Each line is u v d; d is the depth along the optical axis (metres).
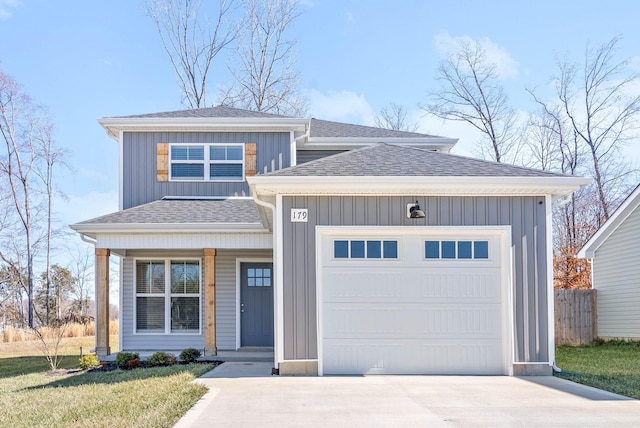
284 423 5.80
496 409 6.46
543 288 9.12
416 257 9.24
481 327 9.18
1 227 28.64
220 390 7.64
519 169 9.42
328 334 9.08
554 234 27.08
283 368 8.91
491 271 9.27
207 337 11.91
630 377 8.91
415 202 9.17
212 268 12.06
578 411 6.36
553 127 27.80
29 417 6.57
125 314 13.70
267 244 12.11
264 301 13.97
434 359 9.11
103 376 9.80
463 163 9.72
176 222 11.98
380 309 9.14
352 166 9.48
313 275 9.05
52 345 16.58
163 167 14.25
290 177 8.84
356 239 9.22
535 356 9.01
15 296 28.69
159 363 11.09
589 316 16.48
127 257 13.75
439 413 6.26
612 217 15.83
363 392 7.49
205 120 14.12
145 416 6.12
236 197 14.24
